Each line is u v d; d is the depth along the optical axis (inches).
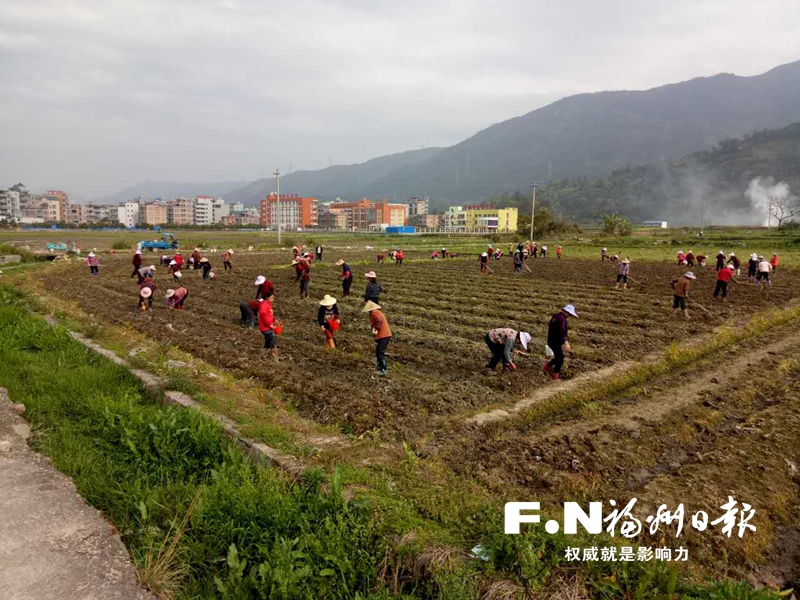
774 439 316.2
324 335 603.2
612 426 340.2
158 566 168.7
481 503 223.3
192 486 229.1
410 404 374.9
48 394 340.2
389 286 1074.7
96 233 4286.4
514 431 338.3
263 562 177.8
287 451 267.6
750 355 530.9
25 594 152.3
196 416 289.9
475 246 2780.5
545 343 575.2
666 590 172.9
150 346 495.5
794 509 251.1
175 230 5851.4
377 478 242.5
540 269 1478.8
